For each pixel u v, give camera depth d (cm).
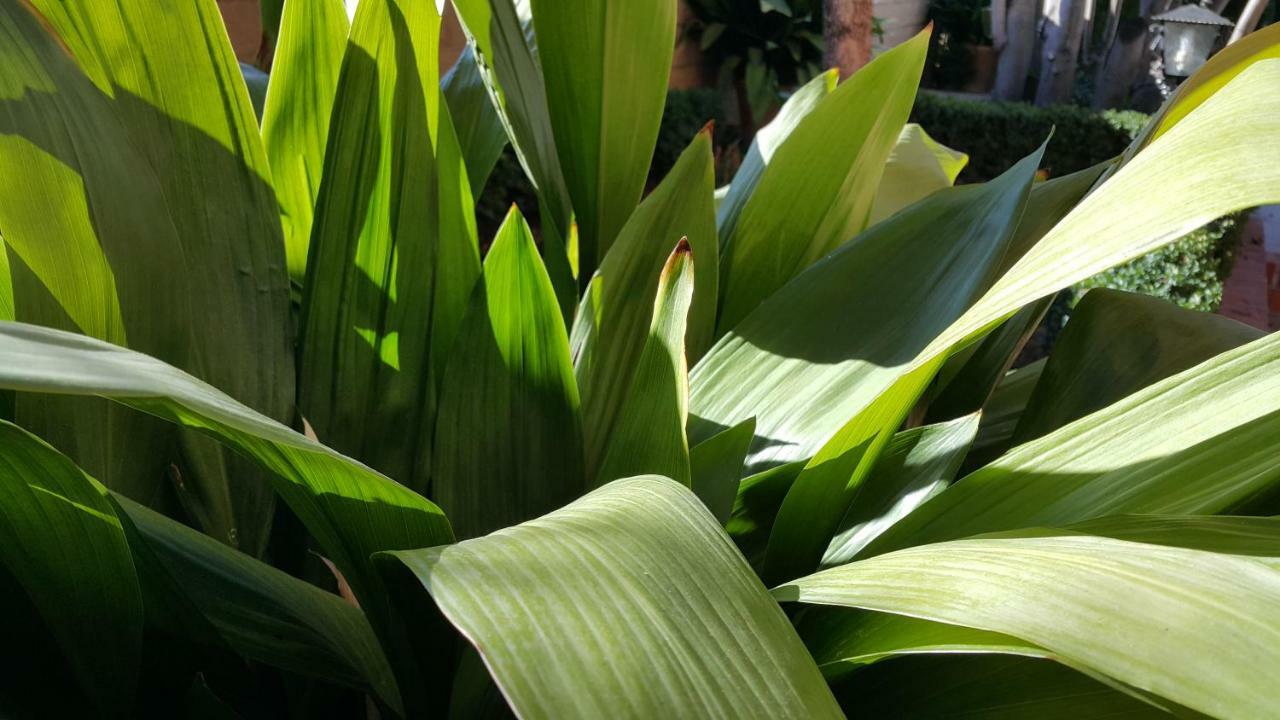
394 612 39
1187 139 30
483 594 22
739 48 683
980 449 65
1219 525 32
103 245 42
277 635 42
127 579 35
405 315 55
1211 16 343
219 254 50
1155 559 27
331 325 54
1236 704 22
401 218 53
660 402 43
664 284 43
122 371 25
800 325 57
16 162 40
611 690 21
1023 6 745
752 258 68
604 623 22
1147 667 23
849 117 64
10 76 41
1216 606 24
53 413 41
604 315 60
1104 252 29
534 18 68
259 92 83
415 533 34
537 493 49
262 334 51
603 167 73
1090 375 59
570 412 48
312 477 32
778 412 53
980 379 64
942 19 905
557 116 72
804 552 47
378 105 52
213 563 40
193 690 39
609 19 67
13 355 23
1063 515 38
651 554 25
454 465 49
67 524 33
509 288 47
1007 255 62
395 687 42
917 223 58
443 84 83
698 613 24
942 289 54
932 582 29
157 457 45
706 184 62
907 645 35
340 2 60
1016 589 27
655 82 70
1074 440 40
